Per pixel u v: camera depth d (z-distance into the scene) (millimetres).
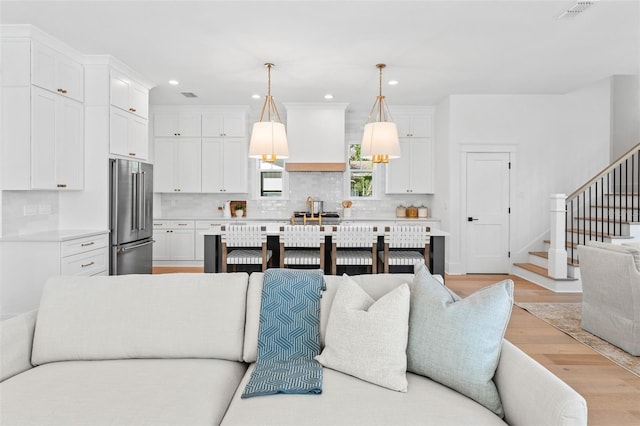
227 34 3693
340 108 6324
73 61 4098
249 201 7016
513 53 4191
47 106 3734
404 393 1511
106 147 4301
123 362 1838
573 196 5281
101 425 1317
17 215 3811
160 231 6523
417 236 4031
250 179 7008
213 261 4180
